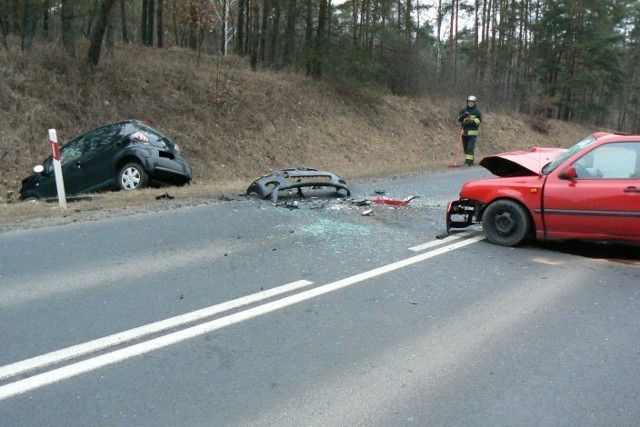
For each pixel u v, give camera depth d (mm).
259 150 17422
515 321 4609
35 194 11008
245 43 28750
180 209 8750
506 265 6246
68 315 4488
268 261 6086
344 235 7355
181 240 6867
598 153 6691
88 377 3535
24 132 13742
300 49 22375
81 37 20125
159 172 11062
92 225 7570
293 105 20125
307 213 8695
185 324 4359
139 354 3854
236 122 17875
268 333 4238
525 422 3133
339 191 10375
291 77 21969
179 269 5730
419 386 3518
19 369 3605
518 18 40031
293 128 19125
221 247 6598
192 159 15758
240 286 5258
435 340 4195
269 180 9922
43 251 6273
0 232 7090
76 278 5383
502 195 7035
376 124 22328
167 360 3779
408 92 27016
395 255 6473
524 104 36938
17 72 14938
